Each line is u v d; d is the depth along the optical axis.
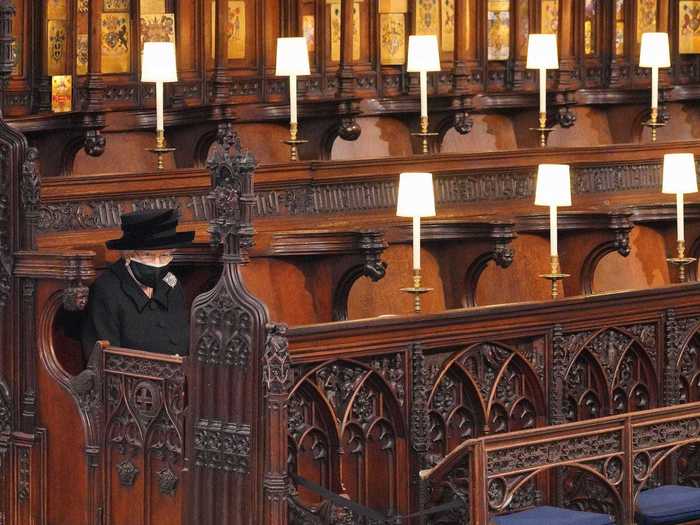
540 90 14.41
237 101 13.84
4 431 10.61
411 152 14.52
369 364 9.52
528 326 10.17
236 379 9.17
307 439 9.39
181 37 13.45
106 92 13.04
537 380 10.25
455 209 13.52
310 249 11.39
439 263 12.54
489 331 9.99
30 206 10.44
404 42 14.85
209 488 9.32
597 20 16.14
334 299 11.62
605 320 10.55
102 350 10.05
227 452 9.20
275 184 12.46
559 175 11.66
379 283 12.33
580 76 15.95
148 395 9.78
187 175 11.77
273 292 11.45
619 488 9.44
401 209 11.15
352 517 9.27
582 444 9.25
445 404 9.91
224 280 9.21
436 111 14.34
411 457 9.72
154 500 9.77
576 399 10.53
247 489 9.12
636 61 16.36
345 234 11.39
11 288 10.48
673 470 10.85
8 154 10.49
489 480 8.83
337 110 13.42
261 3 13.91
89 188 11.17
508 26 15.52
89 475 10.11
